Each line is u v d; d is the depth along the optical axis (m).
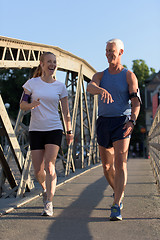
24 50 7.29
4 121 5.67
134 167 13.09
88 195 5.98
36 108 4.60
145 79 61.47
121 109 4.34
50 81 4.75
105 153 4.54
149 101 58.44
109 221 4.02
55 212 4.55
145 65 62.44
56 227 3.76
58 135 4.59
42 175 4.76
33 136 4.62
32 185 6.52
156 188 6.76
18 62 6.66
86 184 7.57
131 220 4.05
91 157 14.79
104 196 5.86
